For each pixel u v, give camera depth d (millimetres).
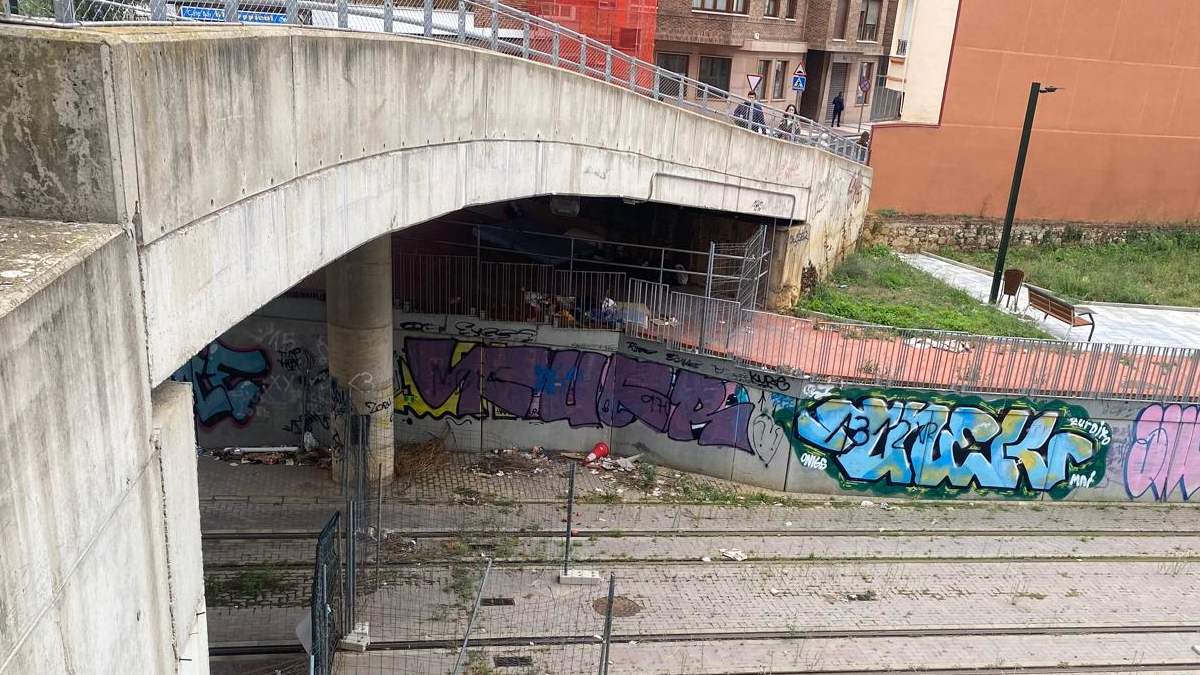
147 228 4902
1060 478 18516
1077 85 30375
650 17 22781
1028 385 17844
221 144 5902
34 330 3584
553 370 18672
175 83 5156
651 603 13789
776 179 21766
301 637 10859
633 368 18781
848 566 15398
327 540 10477
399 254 17969
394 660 11875
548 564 14688
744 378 17953
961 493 18484
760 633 13242
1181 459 18594
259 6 8656
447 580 13922
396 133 9602
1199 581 15734
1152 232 32875
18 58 4309
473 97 11578
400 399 18547
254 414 17859
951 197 30734
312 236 7852
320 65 7613
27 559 3547
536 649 12375
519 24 17719
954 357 17750
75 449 4031
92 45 4277
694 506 17297
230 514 15445
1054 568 15867
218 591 13180
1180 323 24625
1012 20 29062
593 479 18094
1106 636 13875
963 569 15609
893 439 18000
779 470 18172
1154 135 31688
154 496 5176
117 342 4535
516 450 19031
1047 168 31250
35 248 4039
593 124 15422
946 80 29453
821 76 40719
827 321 21500
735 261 22266
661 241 23688
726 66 36125
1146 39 30359
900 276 26328
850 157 27516
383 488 16812
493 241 21094
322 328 17281
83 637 4156
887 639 13367
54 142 4418
